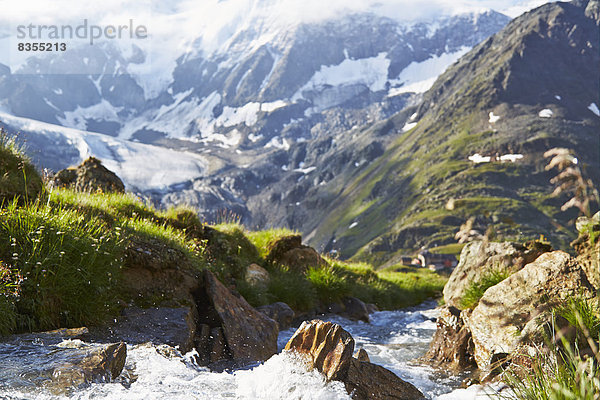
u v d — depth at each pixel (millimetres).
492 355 7059
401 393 5598
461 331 8516
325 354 5512
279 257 18062
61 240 7590
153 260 9531
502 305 8164
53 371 4746
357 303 16094
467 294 10445
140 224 11266
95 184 16000
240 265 14625
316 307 15438
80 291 7602
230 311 9031
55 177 15750
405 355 9438
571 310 6527
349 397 4961
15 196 9547
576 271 7902
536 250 10695
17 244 7422
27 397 4133
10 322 6488
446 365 8211
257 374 5488
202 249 12859
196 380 5453
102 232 8891
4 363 4965
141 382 5168
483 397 5457
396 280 26266
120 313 8094
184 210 15344
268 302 13438
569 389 3438
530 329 6926
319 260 18938
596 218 9008
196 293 9594
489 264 11180
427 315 16812
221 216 18016
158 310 8367
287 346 5809
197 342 8000
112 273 8375
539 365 4102
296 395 4867
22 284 6941
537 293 7891
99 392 4492
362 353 6398
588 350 4746
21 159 10727
